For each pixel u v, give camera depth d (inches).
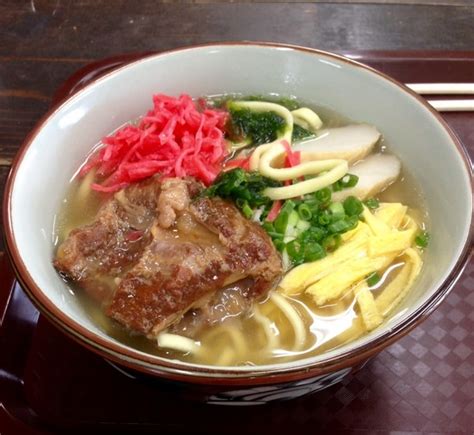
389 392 8.4
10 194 8.1
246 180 9.4
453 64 12.7
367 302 8.5
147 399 8.3
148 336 7.9
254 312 8.6
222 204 9.1
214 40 14.5
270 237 9.0
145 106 10.9
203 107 11.1
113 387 8.5
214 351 8.3
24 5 15.3
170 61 10.6
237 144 10.7
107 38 14.6
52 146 9.4
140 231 9.1
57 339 9.0
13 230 7.6
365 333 8.3
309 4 15.3
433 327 9.0
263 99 11.4
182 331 8.2
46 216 9.1
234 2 15.4
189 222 8.7
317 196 9.6
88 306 8.4
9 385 8.6
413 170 10.0
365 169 10.3
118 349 6.5
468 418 8.1
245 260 8.3
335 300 8.7
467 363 8.7
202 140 10.1
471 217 7.8
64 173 9.8
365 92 10.4
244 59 10.8
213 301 8.4
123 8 15.2
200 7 15.2
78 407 8.3
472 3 15.3
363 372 8.5
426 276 8.4
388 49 14.2
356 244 9.0
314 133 11.0
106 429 8.1
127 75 10.4
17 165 8.5
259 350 8.3
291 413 8.2
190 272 8.0
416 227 9.4
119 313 7.9
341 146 10.5
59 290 8.1
